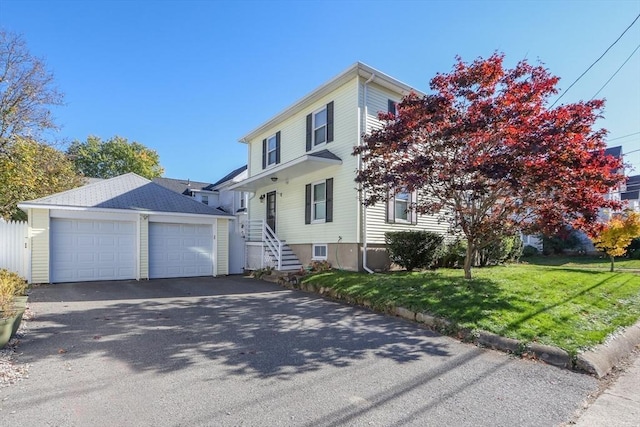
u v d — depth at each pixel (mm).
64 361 4461
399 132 7727
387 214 12305
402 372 4172
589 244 20500
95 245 12172
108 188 13688
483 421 3076
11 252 11109
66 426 2906
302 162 11953
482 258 13484
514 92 7188
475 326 5594
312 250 13367
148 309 7574
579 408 3373
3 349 4852
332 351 4906
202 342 5285
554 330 5309
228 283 11719
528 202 7543
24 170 13609
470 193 7906
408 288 7934
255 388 3691
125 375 4020
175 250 13578
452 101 7551
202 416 3094
